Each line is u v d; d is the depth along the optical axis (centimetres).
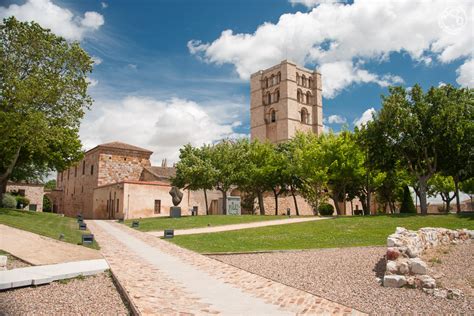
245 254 1570
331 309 714
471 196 6744
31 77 2500
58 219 3072
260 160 4872
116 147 5869
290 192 5506
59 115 2717
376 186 4512
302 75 7800
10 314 671
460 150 3209
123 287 831
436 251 1343
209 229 2580
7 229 1639
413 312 726
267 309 705
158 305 709
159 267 1145
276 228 2528
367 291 898
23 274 939
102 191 5188
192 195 5206
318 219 3078
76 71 2797
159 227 2733
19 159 3244
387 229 2362
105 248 1534
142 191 4472
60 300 769
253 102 8150
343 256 1484
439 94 3250
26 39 2550
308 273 1134
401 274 973
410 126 3195
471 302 795
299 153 4666
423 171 3297
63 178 7594
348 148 4003
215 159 4212
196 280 966
